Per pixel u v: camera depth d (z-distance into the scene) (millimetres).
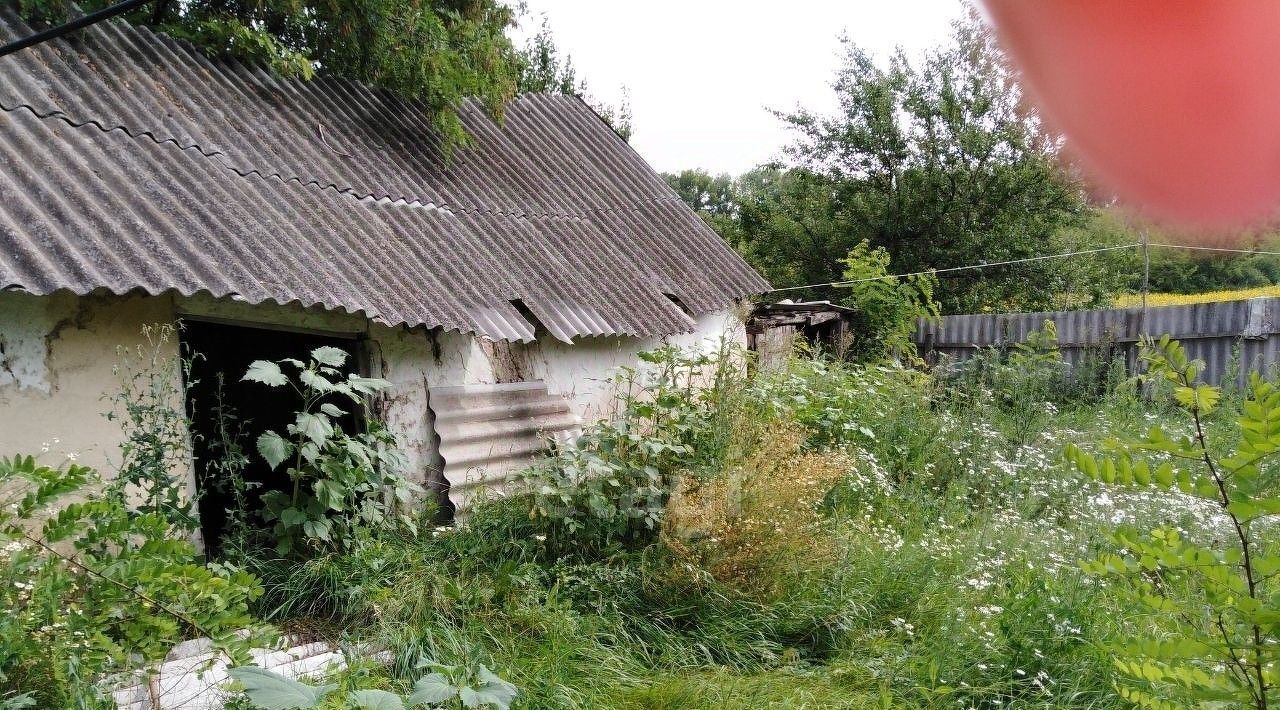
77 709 2836
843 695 3773
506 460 6680
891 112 15930
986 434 7711
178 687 3600
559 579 4703
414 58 8000
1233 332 10383
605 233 8695
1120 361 10406
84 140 5133
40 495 2814
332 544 4988
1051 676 3791
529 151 9312
